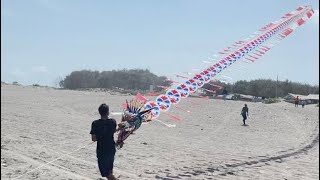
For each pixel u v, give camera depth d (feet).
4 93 182.60
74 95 205.16
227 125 112.88
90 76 352.90
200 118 124.47
